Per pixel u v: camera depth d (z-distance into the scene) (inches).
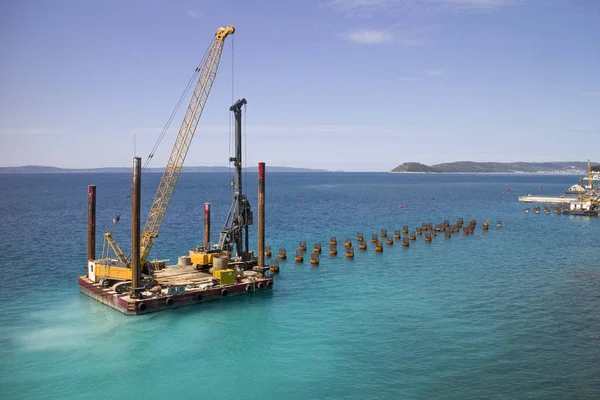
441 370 1460.4
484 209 6929.1
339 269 2864.2
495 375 1421.0
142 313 1956.2
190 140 2522.1
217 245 2598.4
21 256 3159.5
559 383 1368.1
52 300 2162.9
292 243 3828.7
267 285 2336.4
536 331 1775.3
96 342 1691.7
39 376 1439.5
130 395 1334.9
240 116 2532.0
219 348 1648.6
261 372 1467.8
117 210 6407.5
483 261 3102.9
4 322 1875.0
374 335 1753.2
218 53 2464.3
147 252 2409.0
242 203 2598.4
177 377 1440.7
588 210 6117.1
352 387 1364.4
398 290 2373.3
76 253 3292.3
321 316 1975.9
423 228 4463.6
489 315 1964.8
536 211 6387.8
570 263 3029.0
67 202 7711.6
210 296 2140.7
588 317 1929.1
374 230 4628.4
